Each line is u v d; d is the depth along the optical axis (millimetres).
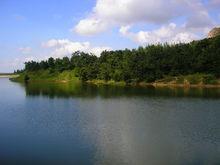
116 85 180625
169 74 182500
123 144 45219
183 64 180625
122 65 199125
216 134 51250
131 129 55219
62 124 59500
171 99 102500
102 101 98312
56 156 39969
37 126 57688
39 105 88875
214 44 185125
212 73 173125
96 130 54375
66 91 137375
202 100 98812
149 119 65312
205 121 62781
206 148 43438
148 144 45562
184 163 37656
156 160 38562
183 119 65250
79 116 69062
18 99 105062
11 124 59625
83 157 39625
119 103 93125
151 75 182750
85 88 156000
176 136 50062
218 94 118250
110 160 38531
